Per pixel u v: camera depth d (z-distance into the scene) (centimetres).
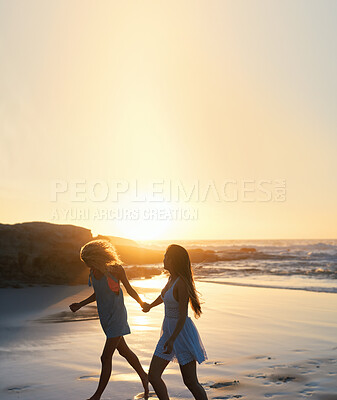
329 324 903
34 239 1678
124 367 561
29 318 930
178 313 418
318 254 4872
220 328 860
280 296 1392
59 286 1579
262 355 640
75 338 739
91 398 440
